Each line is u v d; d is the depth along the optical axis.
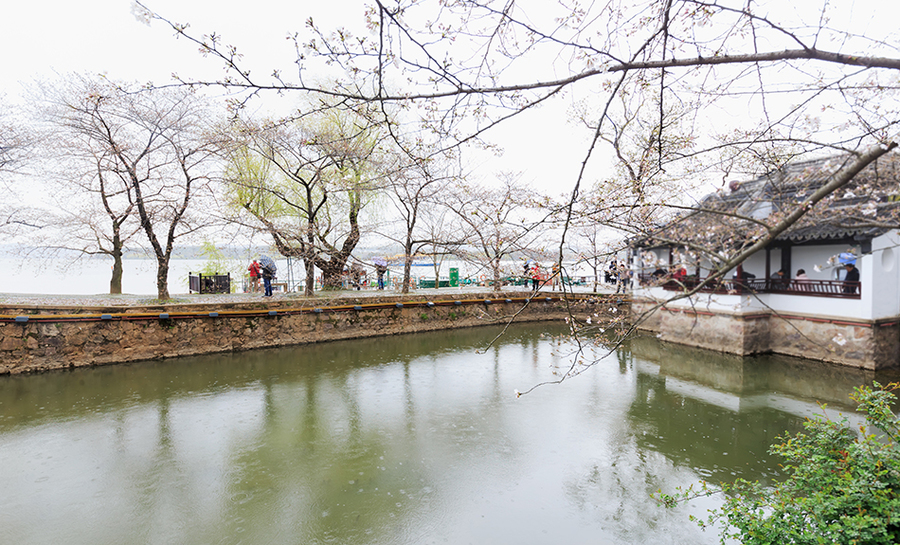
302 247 13.17
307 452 7.62
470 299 20.19
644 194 4.07
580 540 5.33
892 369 11.88
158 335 13.20
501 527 5.60
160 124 13.53
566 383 11.67
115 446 7.75
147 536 5.42
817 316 12.87
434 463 7.26
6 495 6.24
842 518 3.05
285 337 15.41
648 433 8.42
